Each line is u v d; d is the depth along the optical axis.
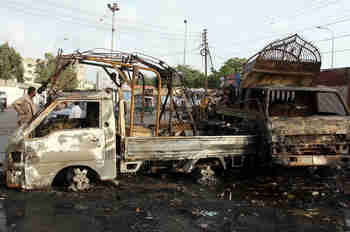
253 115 6.50
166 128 7.86
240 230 3.63
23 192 4.71
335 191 5.35
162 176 6.16
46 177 4.66
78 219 3.79
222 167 6.06
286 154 5.73
